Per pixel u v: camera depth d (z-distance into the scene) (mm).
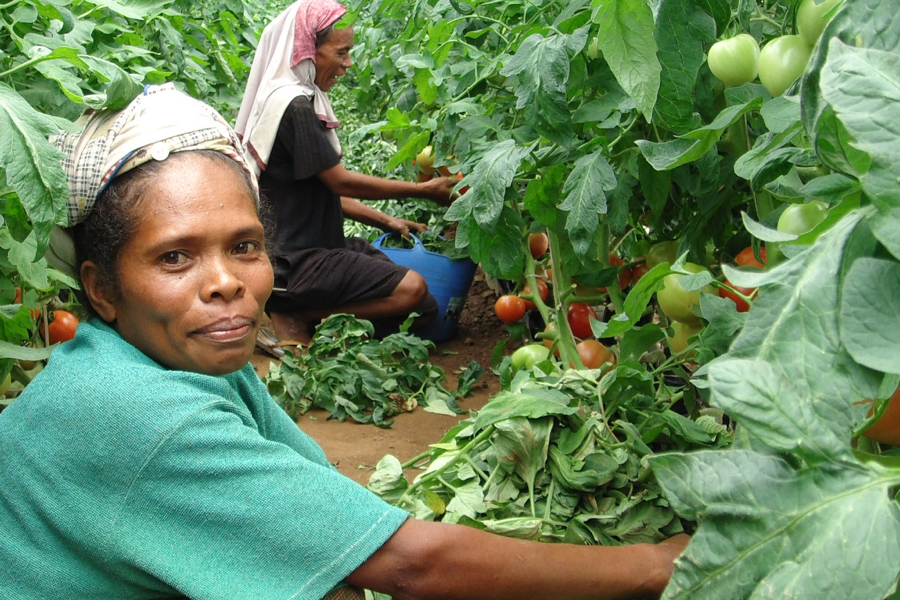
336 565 1160
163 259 1207
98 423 1154
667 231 2420
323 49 4023
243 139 4012
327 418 3287
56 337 2438
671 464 749
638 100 1495
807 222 1379
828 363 756
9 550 1207
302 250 4039
